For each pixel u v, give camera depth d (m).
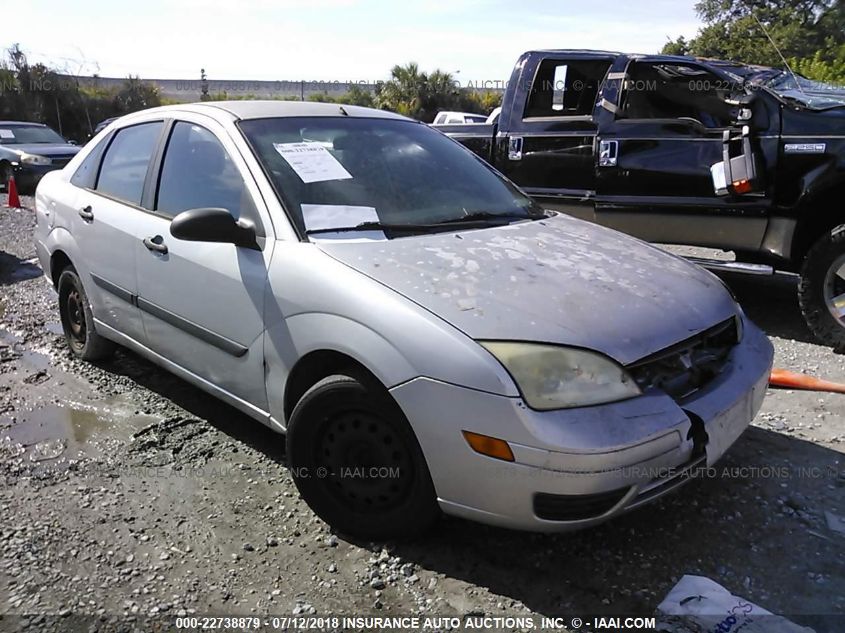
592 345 2.33
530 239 3.09
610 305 2.53
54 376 4.38
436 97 36.06
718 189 5.04
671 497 3.02
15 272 7.22
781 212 4.91
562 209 5.96
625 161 5.50
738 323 2.94
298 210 2.97
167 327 3.48
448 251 2.82
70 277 4.39
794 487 3.09
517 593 2.46
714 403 2.54
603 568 2.58
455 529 2.79
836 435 3.56
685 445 2.39
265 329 2.87
